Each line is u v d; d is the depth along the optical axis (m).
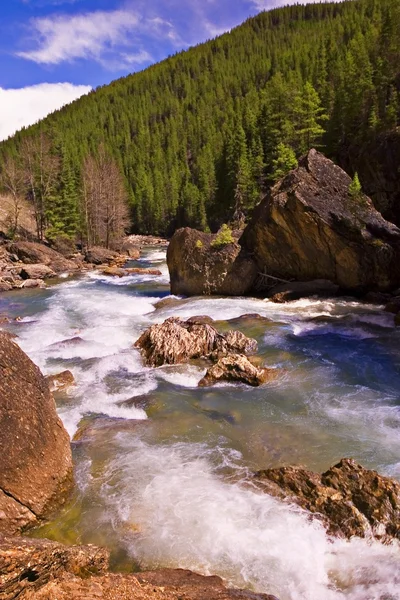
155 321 21.33
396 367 14.18
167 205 92.62
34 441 7.55
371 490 7.13
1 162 93.56
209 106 140.88
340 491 7.27
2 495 6.77
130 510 7.28
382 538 6.48
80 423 10.84
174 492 7.73
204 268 27.67
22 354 8.18
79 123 160.38
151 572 5.57
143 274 41.75
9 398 7.41
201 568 5.98
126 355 15.62
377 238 24.69
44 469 7.51
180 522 6.92
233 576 5.84
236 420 10.82
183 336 15.89
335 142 51.69
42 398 8.22
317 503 7.14
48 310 25.44
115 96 192.12
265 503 7.31
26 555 4.80
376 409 11.18
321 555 6.23
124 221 71.19
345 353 15.66
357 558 6.18
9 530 6.59
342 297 24.92
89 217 61.47
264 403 11.77
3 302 28.75
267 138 64.06
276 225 26.11
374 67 59.78
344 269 25.08
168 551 6.31
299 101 52.16
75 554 5.42
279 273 27.66
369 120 46.53
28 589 4.58
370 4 121.38
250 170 60.00
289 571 5.93
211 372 13.54
